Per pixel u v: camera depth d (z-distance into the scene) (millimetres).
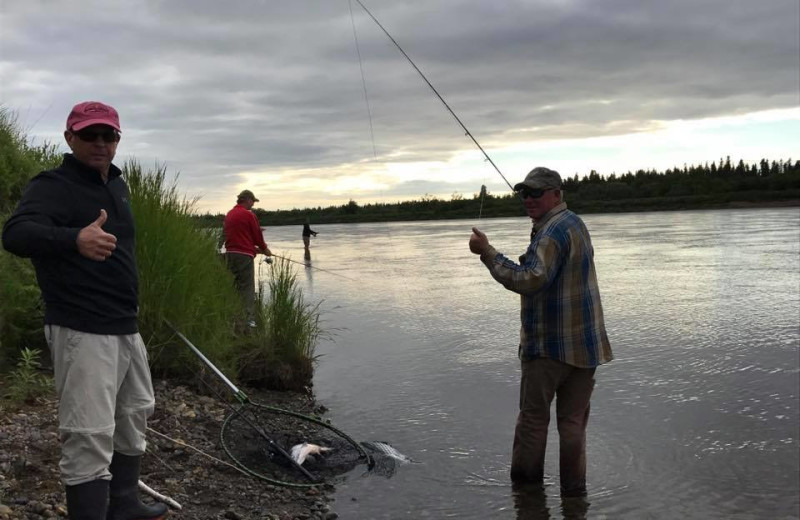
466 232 50969
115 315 3029
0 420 4738
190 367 6668
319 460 5195
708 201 104625
